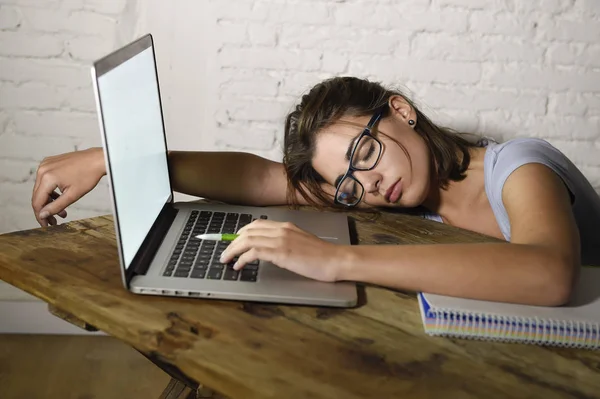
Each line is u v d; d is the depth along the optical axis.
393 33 1.87
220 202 1.35
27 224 2.01
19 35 1.87
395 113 1.36
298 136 1.36
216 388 0.73
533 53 1.89
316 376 0.72
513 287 0.87
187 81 1.92
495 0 1.85
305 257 0.92
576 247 0.94
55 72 1.90
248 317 0.85
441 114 1.93
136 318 0.83
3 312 2.10
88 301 0.87
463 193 1.42
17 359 1.97
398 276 0.90
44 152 1.96
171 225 1.14
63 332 2.13
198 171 1.33
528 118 1.94
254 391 0.69
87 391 1.84
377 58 1.89
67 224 1.15
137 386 1.89
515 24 1.87
